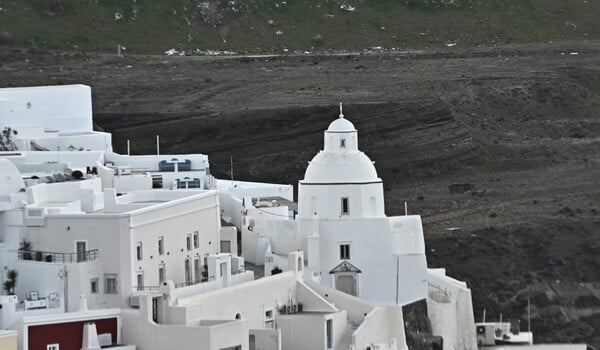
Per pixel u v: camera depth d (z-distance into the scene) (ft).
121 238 634.84
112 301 632.38
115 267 634.02
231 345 608.60
